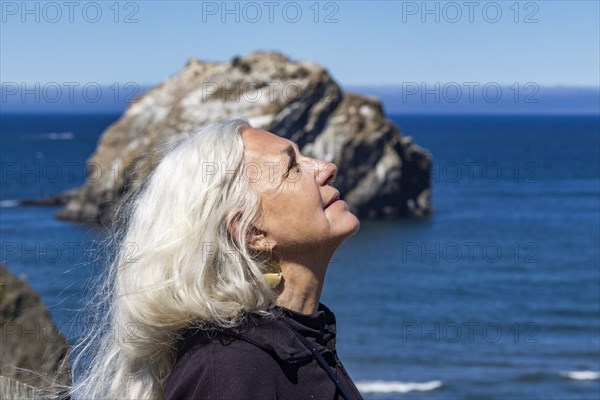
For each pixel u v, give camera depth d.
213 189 2.45
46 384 3.92
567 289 41.56
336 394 2.44
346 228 2.56
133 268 2.44
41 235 52.28
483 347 29.70
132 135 64.06
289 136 59.19
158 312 2.37
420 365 27.31
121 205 2.74
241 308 2.37
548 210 74.69
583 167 117.94
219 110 59.41
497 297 39.66
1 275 5.54
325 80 60.16
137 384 2.52
